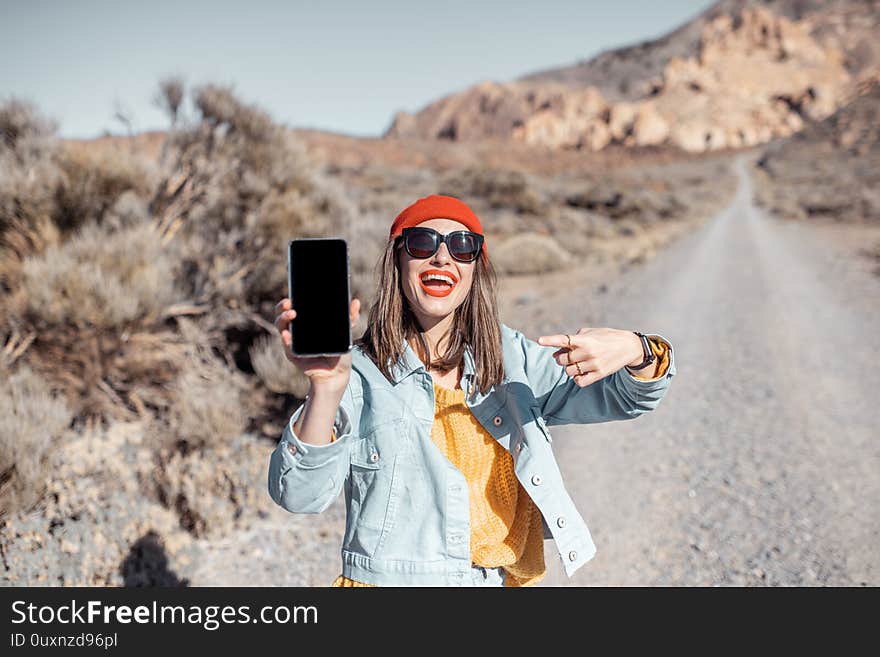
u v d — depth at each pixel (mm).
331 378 1635
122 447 5273
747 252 26406
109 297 5664
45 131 7176
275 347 6664
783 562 4566
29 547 4016
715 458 6320
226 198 8078
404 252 1943
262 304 7836
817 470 6055
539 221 31859
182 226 7977
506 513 1942
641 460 6266
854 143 108812
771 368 9562
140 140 8227
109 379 6145
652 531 4973
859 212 40594
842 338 11305
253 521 5039
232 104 8375
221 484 5012
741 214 52906
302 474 1663
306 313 1582
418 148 84812
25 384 5203
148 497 4852
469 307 1992
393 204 23906
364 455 1852
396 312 1931
